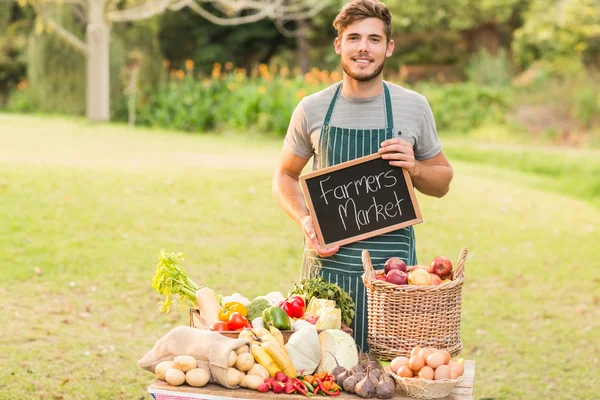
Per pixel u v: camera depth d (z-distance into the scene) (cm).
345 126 374
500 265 930
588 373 648
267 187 1134
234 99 1972
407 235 376
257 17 2164
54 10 2162
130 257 844
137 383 567
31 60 2250
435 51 3108
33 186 1025
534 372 650
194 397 303
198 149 1504
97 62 1928
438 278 330
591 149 2025
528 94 2377
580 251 1000
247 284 801
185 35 3188
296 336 318
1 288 740
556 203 1251
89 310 713
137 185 1083
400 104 373
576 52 2666
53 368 575
